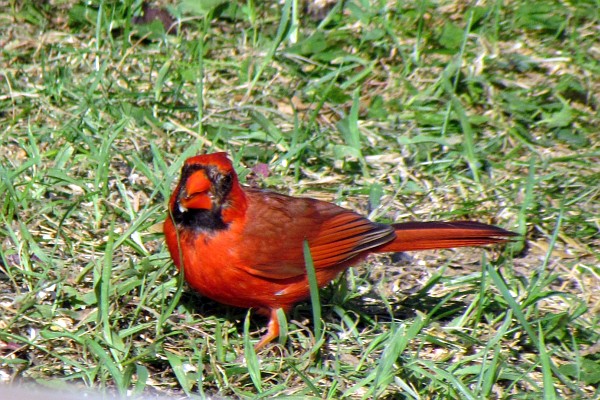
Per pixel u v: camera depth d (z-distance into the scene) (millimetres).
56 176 9195
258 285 7629
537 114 11703
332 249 7953
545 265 8742
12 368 7328
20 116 10570
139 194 9648
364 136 11086
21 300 7945
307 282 7863
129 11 11969
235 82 11758
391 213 9977
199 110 10648
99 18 11656
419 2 13000
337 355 7574
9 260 8469
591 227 9914
